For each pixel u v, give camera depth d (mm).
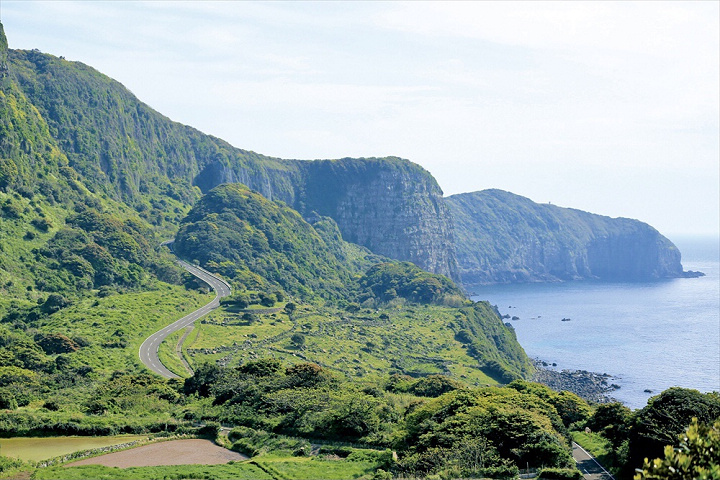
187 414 127125
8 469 91938
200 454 105188
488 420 105688
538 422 104625
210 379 156625
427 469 94375
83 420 116688
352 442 112188
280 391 135625
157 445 109625
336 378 157875
